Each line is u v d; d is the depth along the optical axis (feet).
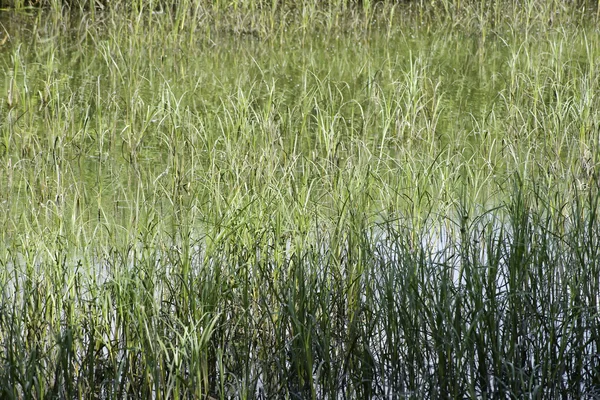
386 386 21.68
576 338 21.54
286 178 32.65
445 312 21.21
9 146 39.52
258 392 21.58
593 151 35.42
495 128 40.47
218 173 31.96
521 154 39.01
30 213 32.12
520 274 22.90
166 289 23.94
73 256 27.32
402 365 21.70
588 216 26.68
